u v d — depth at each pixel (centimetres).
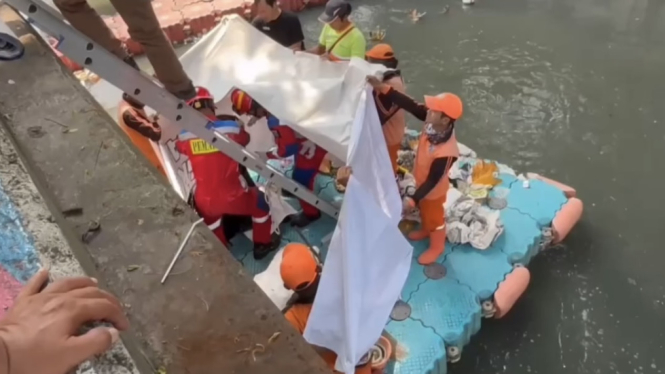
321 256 432
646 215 485
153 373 146
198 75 404
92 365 124
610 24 717
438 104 379
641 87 617
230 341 152
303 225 462
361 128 349
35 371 112
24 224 152
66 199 187
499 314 410
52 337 115
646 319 414
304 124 374
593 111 591
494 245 437
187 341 153
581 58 663
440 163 388
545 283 442
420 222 455
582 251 461
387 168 367
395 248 326
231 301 160
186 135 388
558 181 520
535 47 685
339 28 519
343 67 403
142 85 258
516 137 568
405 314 398
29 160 200
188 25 703
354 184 298
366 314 325
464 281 415
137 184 192
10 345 111
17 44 246
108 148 204
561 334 410
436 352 377
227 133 379
